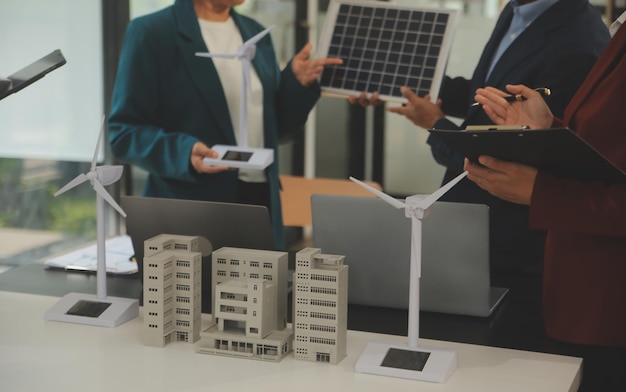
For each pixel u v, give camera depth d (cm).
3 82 159
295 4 455
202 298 204
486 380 156
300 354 165
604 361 170
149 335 171
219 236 198
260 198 292
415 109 267
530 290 215
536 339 179
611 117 166
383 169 463
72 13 404
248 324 165
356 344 174
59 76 411
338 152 468
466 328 185
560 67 231
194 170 268
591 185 166
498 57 254
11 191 419
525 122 197
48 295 207
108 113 408
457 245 186
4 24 407
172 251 176
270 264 171
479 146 166
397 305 195
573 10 236
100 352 168
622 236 167
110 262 235
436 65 269
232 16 295
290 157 473
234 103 286
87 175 186
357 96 275
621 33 168
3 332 179
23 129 414
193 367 161
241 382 154
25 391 149
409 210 159
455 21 271
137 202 202
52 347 170
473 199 247
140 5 408
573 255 174
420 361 158
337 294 161
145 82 276
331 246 196
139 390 150
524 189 171
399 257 191
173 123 284
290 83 287
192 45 278
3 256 421
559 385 154
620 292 171
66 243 421
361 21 280
